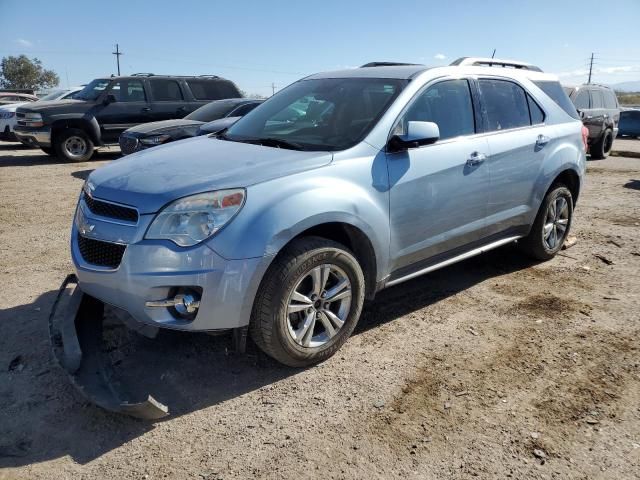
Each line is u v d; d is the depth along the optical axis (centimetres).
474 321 417
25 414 300
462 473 258
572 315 428
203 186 304
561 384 331
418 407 308
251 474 258
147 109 1342
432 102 414
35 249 586
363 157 359
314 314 341
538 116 508
